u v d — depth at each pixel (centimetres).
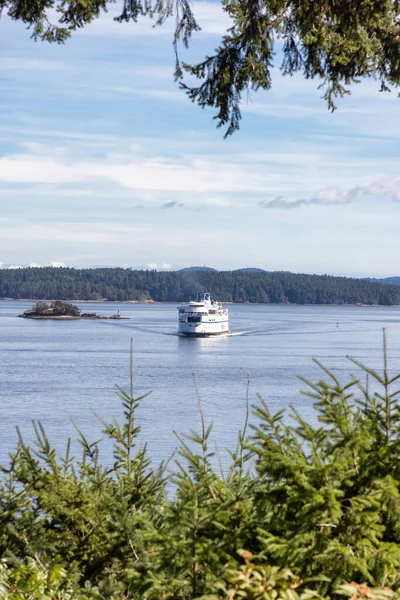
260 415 1037
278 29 1661
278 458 978
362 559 903
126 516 1182
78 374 15562
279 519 956
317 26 1628
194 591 917
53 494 1228
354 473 972
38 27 1689
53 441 6588
